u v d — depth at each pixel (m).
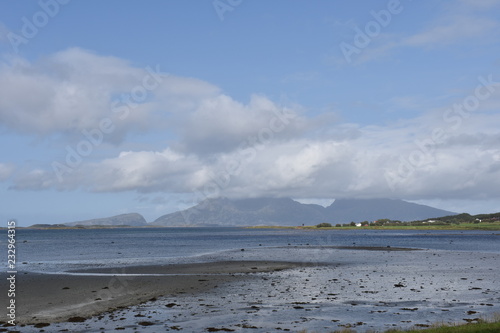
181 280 42.31
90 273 48.59
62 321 25.05
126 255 79.88
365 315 26.58
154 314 26.86
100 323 24.52
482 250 93.50
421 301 31.20
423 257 73.19
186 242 147.88
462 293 34.62
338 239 173.88
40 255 81.06
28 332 22.48
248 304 30.08
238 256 75.56
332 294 34.16
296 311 27.72
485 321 23.61
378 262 63.56
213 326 23.72
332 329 22.95
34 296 33.09
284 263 61.31
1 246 118.88
